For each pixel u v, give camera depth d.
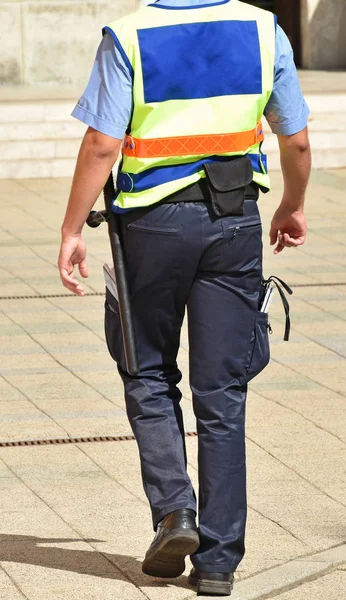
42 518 7.28
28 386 10.25
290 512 7.41
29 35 28.30
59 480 7.98
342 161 23.58
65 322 12.53
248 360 6.24
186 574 6.48
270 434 8.96
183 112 5.93
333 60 33.50
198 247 5.98
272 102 6.22
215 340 6.12
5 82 28.45
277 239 6.84
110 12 28.52
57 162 22.52
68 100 24.11
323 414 9.46
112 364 11.00
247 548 6.82
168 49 5.89
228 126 5.98
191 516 6.07
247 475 8.08
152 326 6.20
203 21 5.96
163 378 6.33
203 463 6.18
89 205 6.02
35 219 18.41
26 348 11.52
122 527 7.14
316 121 23.53
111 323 6.33
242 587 6.27
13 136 22.38
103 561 6.61
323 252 16.06
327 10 33.16
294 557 6.69
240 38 6.00
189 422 9.23
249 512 7.40
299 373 10.67
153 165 5.94
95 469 8.21
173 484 6.13
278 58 6.11
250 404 9.73
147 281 6.05
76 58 28.64
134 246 6.04
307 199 20.12
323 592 6.31
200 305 6.13
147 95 5.89
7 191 21.08
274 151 23.12
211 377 6.17
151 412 6.24
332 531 7.11
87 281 14.38
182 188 5.92
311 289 13.99
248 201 6.13
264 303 6.28
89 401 9.82
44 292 13.83
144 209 5.97
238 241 6.05
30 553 6.71
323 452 8.57
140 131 5.96
